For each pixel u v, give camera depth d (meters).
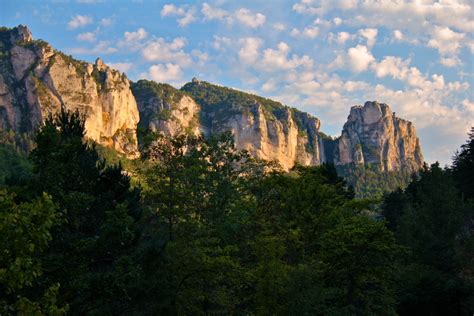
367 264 28.44
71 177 19.42
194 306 26.33
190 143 31.69
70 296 15.98
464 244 44.22
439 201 42.81
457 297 38.97
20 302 8.97
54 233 16.48
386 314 29.47
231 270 26.55
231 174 34.34
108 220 17.05
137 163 31.47
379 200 36.69
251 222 32.66
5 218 8.77
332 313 25.88
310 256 33.47
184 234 27.86
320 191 36.03
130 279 17.55
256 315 26.50
